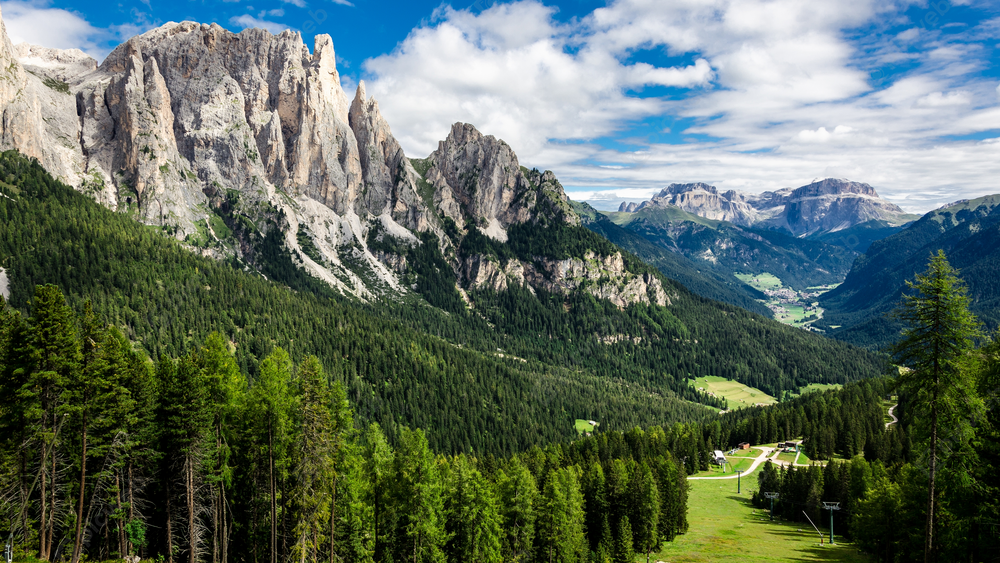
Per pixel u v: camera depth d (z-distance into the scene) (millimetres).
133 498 57344
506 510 89125
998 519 46469
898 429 162000
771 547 106312
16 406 48250
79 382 50500
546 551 91812
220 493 62156
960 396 44719
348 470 62938
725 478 168125
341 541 67750
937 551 55875
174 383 56312
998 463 46062
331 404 61844
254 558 65938
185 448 55219
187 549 61312
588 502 112250
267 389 59250
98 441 52812
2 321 50562
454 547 80562
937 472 48000
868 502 92125
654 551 105562
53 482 51594
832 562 93625
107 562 53250
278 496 62969
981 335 43438
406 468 73062
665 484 115562
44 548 50812
